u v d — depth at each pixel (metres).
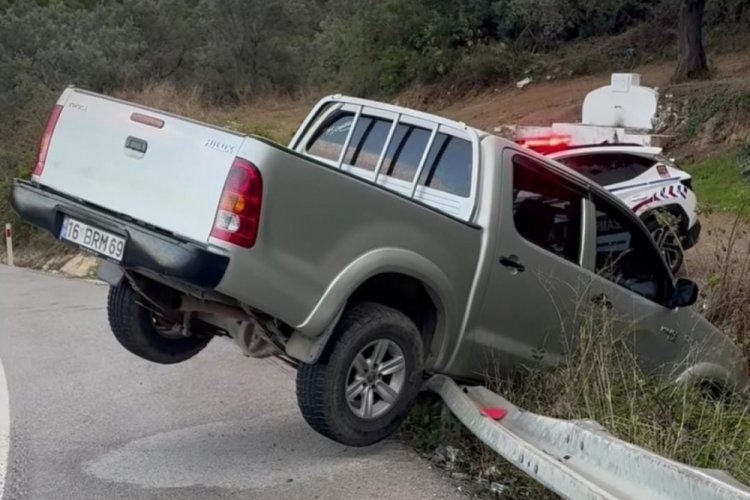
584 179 6.13
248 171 4.52
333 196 4.78
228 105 37.69
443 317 5.40
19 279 15.41
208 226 4.58
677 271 11.49
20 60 34.50
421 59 30.77
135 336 6.02
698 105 19.69
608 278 6.22
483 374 5.71
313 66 40.00
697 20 23.12
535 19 28.73
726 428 5.37
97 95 5.33
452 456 5.28
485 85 29.33
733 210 14.05
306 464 5.21
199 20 42.09
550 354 5.93
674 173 12.40
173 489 4.83
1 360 7.89
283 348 5.11
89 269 16.17
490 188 5.55
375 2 32.97
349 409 5.05
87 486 4.86
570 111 23.55
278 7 40.25
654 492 3.89
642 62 28.14
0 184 20.75
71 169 5.32
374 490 4.84
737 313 8.38
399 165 6.11
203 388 6.78
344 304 4.86
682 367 6.55
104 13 40.44
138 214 4.89
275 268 4.60
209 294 5.01
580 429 4.43
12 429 5.82
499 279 5.56
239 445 5.53
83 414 6.16
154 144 4.89
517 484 4.88
